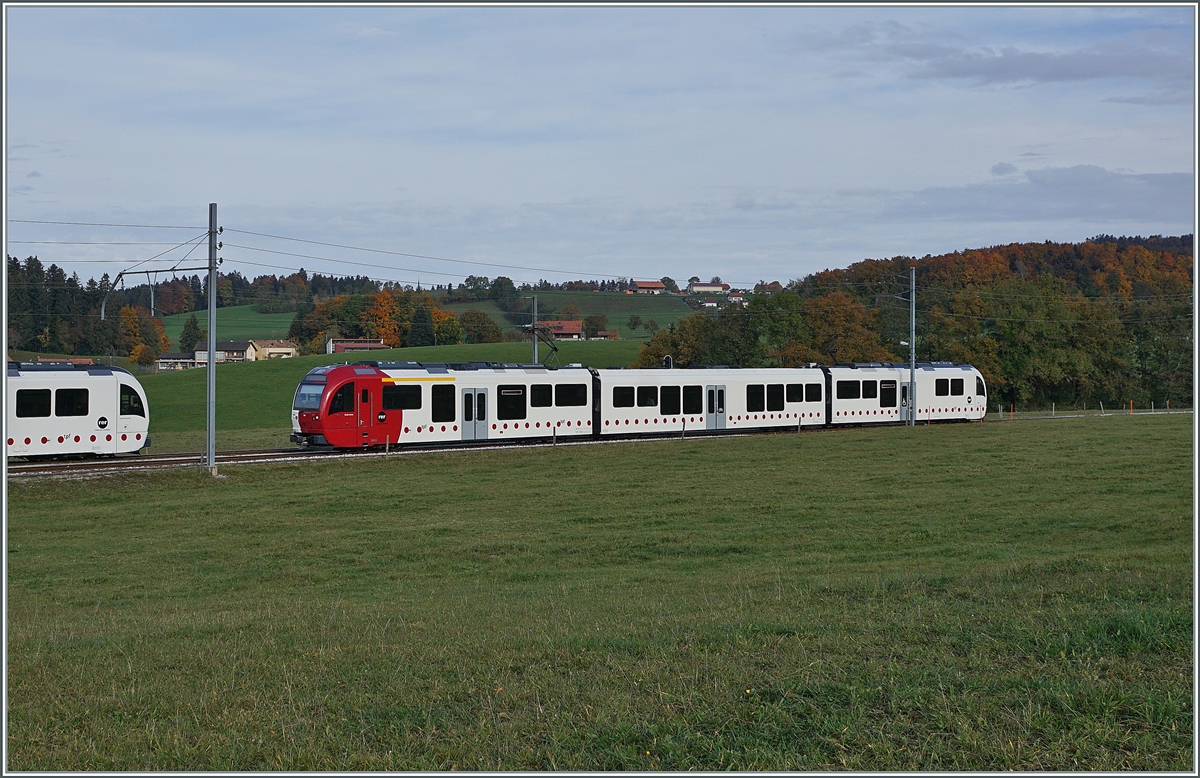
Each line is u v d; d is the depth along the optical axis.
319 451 43.97
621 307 177.38
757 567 23.69
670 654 12.41
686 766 8.91
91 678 12.60
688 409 52.34
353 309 143.38
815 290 121.94
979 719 9.44
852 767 8.71
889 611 14.74
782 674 11.02
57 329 110.81
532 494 36.03
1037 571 18.25
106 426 38.06
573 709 10.39
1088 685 10.05
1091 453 46.25
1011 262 142.50
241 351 147.88
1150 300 110.88
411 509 33.44
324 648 13.92
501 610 17.81
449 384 45.09
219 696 11.43
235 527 30.31
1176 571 16.95
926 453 47.00
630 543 27.34
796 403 56.53
